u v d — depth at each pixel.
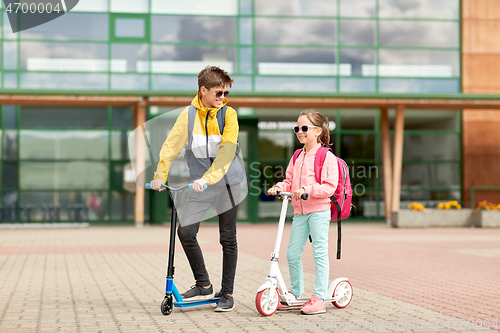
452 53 21.25
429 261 8.88
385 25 21.02
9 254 10.07
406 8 21.16
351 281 6.81
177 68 20.05
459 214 17.66
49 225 18.77
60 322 4.48
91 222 19.92
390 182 19.08
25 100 16.78
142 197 18.61
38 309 5.04
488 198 21.36
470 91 21.22
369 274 7.42
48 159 19.92
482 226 17.38
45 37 19.42
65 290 6.12
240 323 4.43
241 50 20.41
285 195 4.84
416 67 21.06
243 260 9.11
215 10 20.34
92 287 6.34
